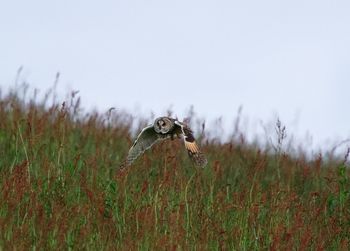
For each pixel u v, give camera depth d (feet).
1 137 214.69
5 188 176.76
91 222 174.81
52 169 195.52
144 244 168.55
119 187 187.21
